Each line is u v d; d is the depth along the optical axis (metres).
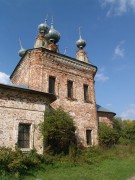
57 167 15.43
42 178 12.67
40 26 31.84
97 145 23.89
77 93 24.91
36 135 16.89
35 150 15.57
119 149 24.05
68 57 25.22
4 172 12.36
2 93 16.25
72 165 16.34
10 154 13.52
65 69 24.77
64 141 19.19
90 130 24.70
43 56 23.38
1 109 15.88
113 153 21.86
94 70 27.66
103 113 33.62
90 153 20.75
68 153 19.19
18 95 16.94
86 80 26.52
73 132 20.00
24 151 15.78
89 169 15.78
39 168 14.40
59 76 23.95
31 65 23.17
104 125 27.66
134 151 23.75
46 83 22.61
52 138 17.94
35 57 23.19
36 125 17.11
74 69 25.64
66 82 24.34
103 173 14.67
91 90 26.59
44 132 17.02
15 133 15.94
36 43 27.78
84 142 23.33
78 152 20.08
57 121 17.98
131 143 35.00
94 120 25.33
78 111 24.14
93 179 12.94
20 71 26.66
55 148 18.70
